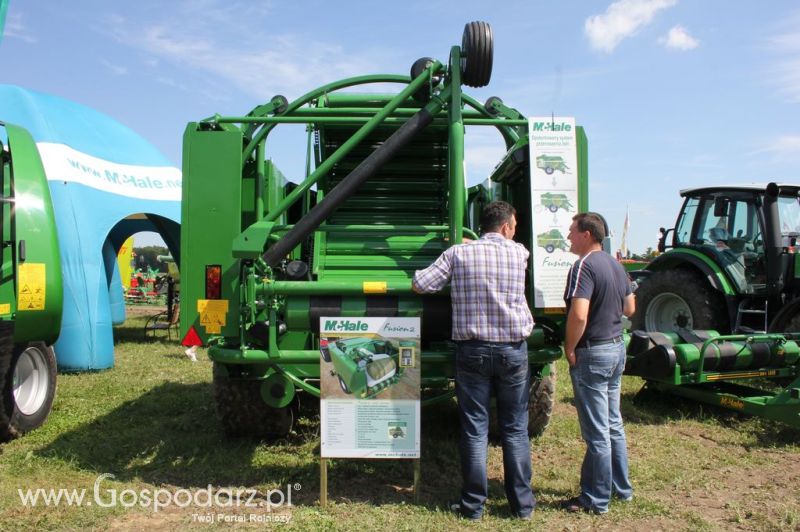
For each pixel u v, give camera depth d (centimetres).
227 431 452
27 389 505
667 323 800
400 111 462
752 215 753
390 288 365
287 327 378
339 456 343
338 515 336
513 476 331
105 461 420
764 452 459
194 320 379
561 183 396
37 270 482
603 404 342
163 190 1035
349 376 343
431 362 384
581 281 337
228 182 382
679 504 360
